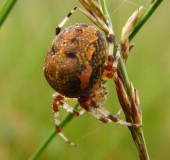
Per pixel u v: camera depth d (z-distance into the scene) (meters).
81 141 0.12
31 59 0.13
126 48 0.07
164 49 0.13
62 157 0.12
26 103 0.13
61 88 0.08
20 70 0.13
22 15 0.14
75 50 0.08
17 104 0.13
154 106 0.12
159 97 0.12
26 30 0.14
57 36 0.08
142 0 0.11
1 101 0.13
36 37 0.14
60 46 0.08
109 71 0.08
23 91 0.13
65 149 0.12
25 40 0.14
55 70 0.08
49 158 0.12
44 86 0.13
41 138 0.12
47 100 0.13
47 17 0.14
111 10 0.13
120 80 0.07
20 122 0.12
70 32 0.08
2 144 0.12
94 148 0.12
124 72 0.07
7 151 0.12
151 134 0.12
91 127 0.12
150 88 0.12
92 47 0.08
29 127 0.12
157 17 0.14
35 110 0.13
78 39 0.08
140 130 0.07
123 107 0.07
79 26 0.08
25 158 0.12
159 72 0.13
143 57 0.13
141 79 0.13
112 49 0.07
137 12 0.07
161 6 0.14
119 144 0.12
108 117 0.08
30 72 0.13
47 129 0.12
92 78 0.08
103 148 0.12
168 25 0.13
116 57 0.07
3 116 0.12
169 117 0.12
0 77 0.13
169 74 0.13
